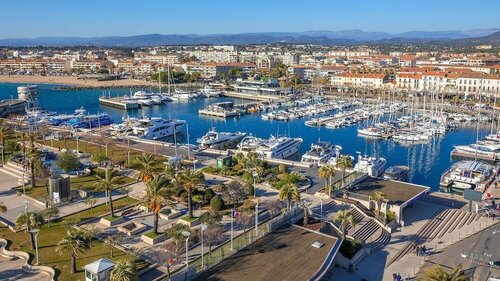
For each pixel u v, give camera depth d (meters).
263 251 65.25
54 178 87.88
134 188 96.69
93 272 53.53
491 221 88.31
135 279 51.97
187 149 140.25
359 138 184.00
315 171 114.12
